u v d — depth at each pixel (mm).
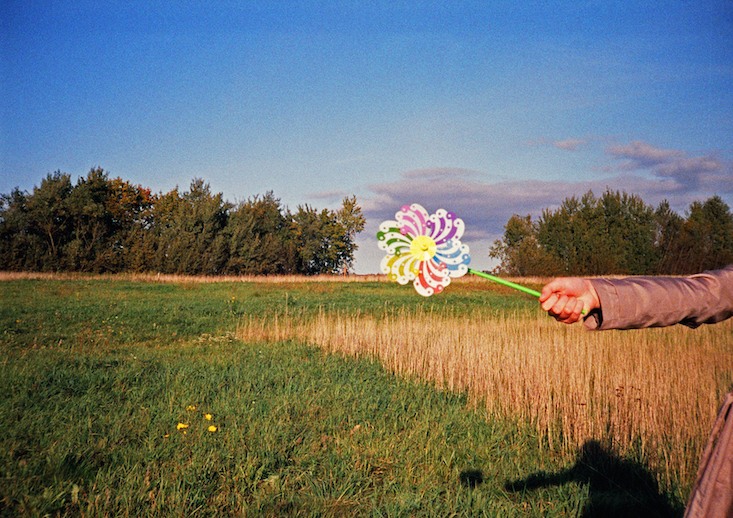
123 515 3617
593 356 8656
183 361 9539
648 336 11461
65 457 4406
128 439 5020
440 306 23562
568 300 1329
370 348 10688
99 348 11273
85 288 29828
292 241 62906
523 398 6402
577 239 56062
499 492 4250
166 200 60562
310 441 5145
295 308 21375
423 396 7059
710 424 5434
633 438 5188
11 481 3963
